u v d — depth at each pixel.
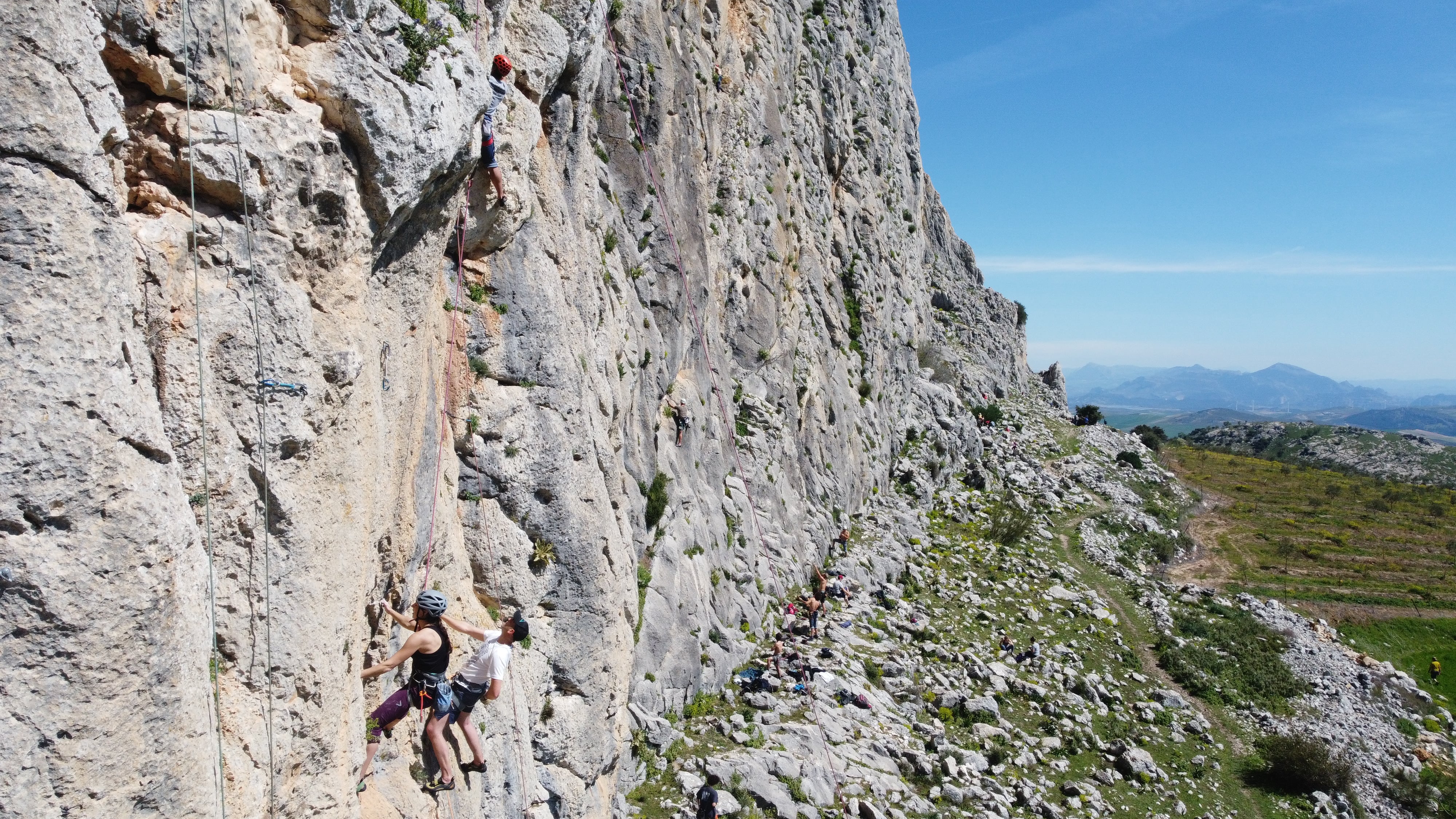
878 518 45.94
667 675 22.36
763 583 31.23
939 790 25.47
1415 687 47.03
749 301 35.53
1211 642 45.25
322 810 8.15
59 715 5.41
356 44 8.07
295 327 7.67
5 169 5.26
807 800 21.72
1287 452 146.25
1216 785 32.38
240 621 7.30
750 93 36.12
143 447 6.06
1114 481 74.81
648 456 22.72
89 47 5.85
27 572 5.26
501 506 13.30
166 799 6.09
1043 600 45.12
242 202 7.24
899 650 33.97
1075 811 27.33
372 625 9.96
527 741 13.01
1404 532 79.62
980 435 68.00
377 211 8.75
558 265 15.09
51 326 5.43
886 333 53.47
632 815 18.44
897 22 61.50
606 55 22.55
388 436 9.75
